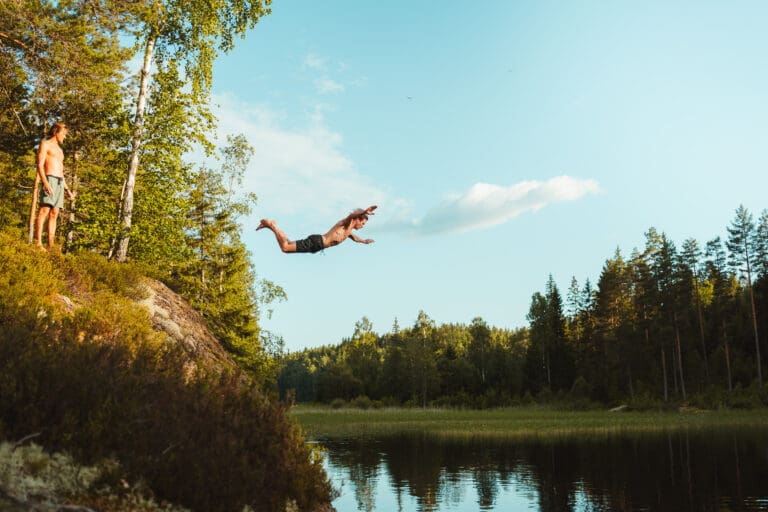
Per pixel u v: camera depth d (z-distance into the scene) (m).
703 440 37.53
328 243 7.99
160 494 5.88
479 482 24.25
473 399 105.75
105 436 6.10
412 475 26.36
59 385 6.36
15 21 17.91
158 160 24.64
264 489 7.11
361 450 37.41
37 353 6.89
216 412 7.81
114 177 25.23
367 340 147.75
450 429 55.03
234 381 9.16
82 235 23.61
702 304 93.38
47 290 11.12
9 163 23.14
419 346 116.88
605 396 83.62
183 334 14.57
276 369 39.03
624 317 89.31
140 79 22.92
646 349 84.50
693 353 81.56
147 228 22.78
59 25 18.27
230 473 6.57
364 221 8.22
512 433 49.00
